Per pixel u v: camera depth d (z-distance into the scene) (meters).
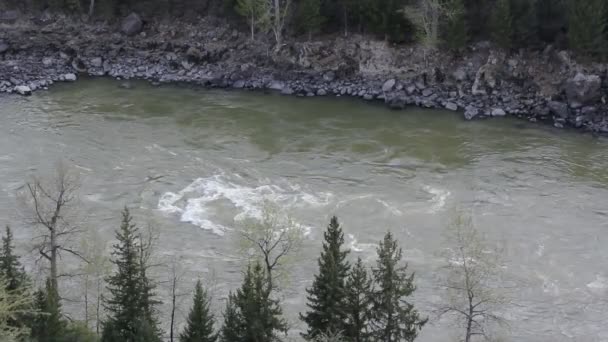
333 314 34.41
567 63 73.44
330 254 34.66
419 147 65.50
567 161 62.88
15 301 30.69
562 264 48.75
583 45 71.94
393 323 34.62
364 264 48.06
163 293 44.50
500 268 47.38
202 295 36.06
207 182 58.69
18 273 35.88
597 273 47.91
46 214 42.44
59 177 54.22
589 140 66.81
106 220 52.78
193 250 49.56
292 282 46.09
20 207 50.75
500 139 67.00
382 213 54.50
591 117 69.94
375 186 58.56
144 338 33.25
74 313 42.22
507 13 73.56
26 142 64.81
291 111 73.25
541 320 43.66
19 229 51.00
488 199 56.69
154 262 46.50
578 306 44.84
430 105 73.75
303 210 54.72
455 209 54.91
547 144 66.00
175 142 65.81
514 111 71.88
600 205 55.91
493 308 43.41
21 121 69.25
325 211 54.66
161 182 58.47
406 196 57.00
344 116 72.06
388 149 65.06
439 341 41.69
